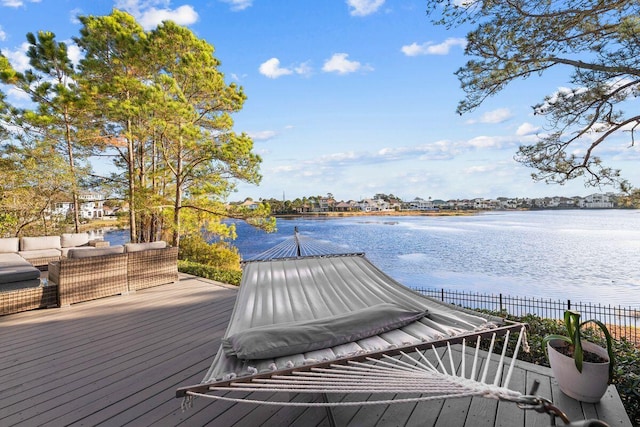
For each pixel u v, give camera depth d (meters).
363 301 2.68
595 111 4.27
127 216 9.73
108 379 2.50
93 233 9.84
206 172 9.27
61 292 4.37
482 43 4.18
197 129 8.29
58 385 2.41
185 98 8.38
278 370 1.55
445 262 18.05
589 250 20.61
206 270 6.73
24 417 2.03
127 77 7.78
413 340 1.88
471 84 4.61
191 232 10.34
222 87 9.08
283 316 2.34
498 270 15.83
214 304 4.49
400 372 1.48
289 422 1.96
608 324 6.38
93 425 1.95
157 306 4.41
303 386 1.39
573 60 4.07
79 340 3.26
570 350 2.18
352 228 35.56
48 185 7.96
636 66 3.68
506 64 4.23
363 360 1.69
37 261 6.23
